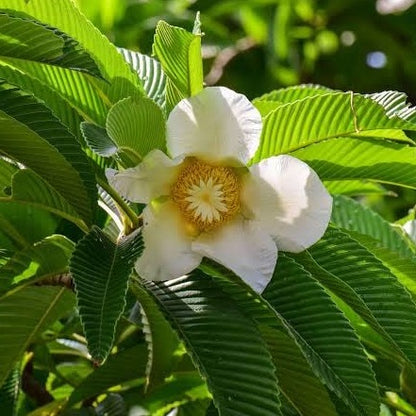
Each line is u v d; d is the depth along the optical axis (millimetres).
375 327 1062
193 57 1060
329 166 1149
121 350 1276
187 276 1046
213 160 1030
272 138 1093
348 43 2426
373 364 1265
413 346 1053
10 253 1129
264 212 1028
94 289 939
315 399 1065
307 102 1075
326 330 1015
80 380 1399
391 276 1065
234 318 1008
